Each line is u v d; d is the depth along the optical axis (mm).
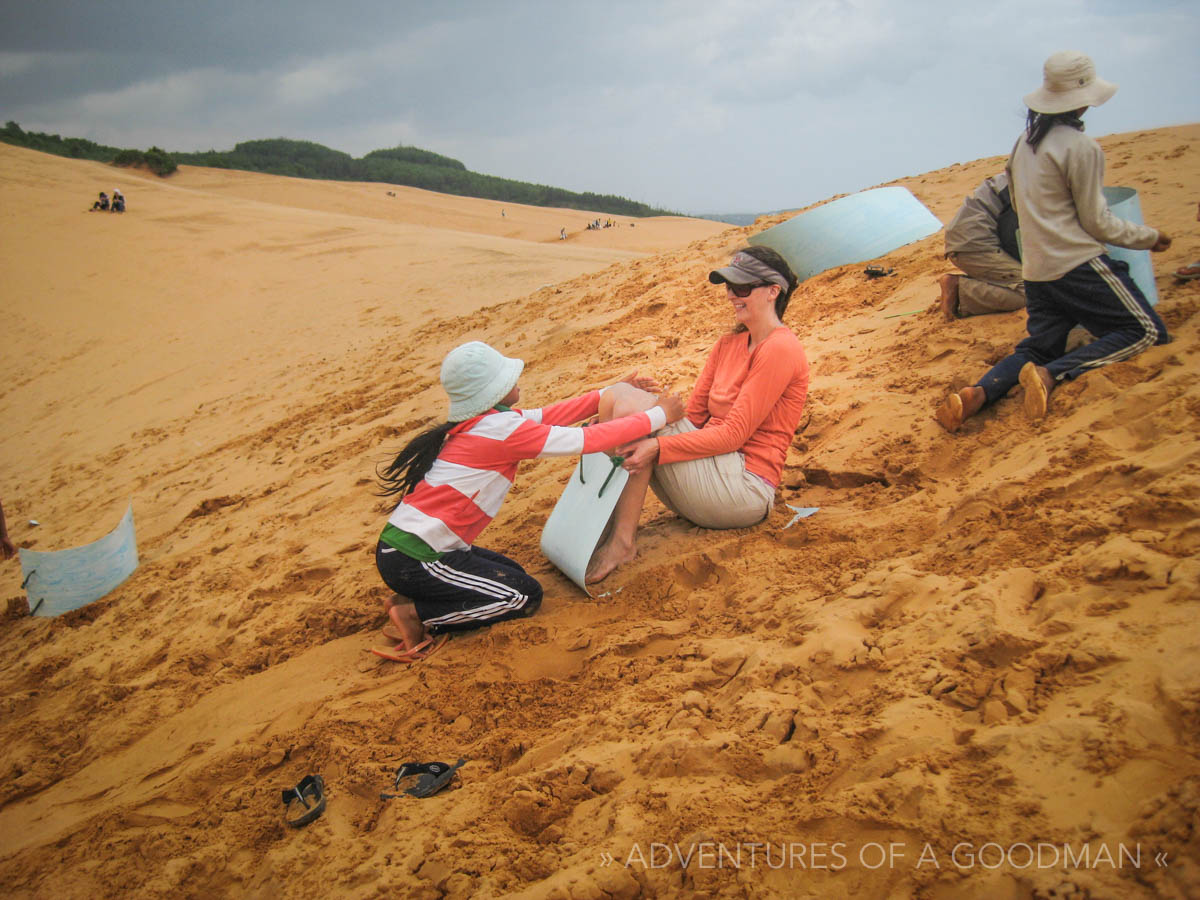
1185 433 3250
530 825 2715
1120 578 2621
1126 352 3916
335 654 4348
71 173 43906
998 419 4199
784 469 4672
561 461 6074
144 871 3123
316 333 17328
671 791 2553
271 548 6199
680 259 11492
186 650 5016
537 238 69562
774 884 2113
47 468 12930
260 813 3254
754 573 3719
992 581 2877
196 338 19359
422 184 128000
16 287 24828
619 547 4148
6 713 4930
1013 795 2049
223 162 103000
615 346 8500
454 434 3834
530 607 4047
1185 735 1995
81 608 6281
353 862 2754
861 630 3018
